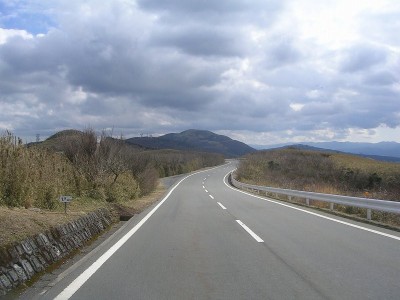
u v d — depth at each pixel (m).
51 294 5.56
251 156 79.94
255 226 12.59
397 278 6.38
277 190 26.22
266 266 7.26
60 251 7.86
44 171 13.26
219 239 10.22
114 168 21.11
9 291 5.49
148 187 31.39
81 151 21.09
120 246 9.27
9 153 11.38
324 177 56.62
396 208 12.27
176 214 16.39
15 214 8.63
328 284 6.05
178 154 98.00
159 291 5.73
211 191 34.62
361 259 7.76
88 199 16.22
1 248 5.94
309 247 9.03
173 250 8.80
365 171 53.31
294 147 102.06
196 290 5.79
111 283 6.14
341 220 14.02
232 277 6.50
